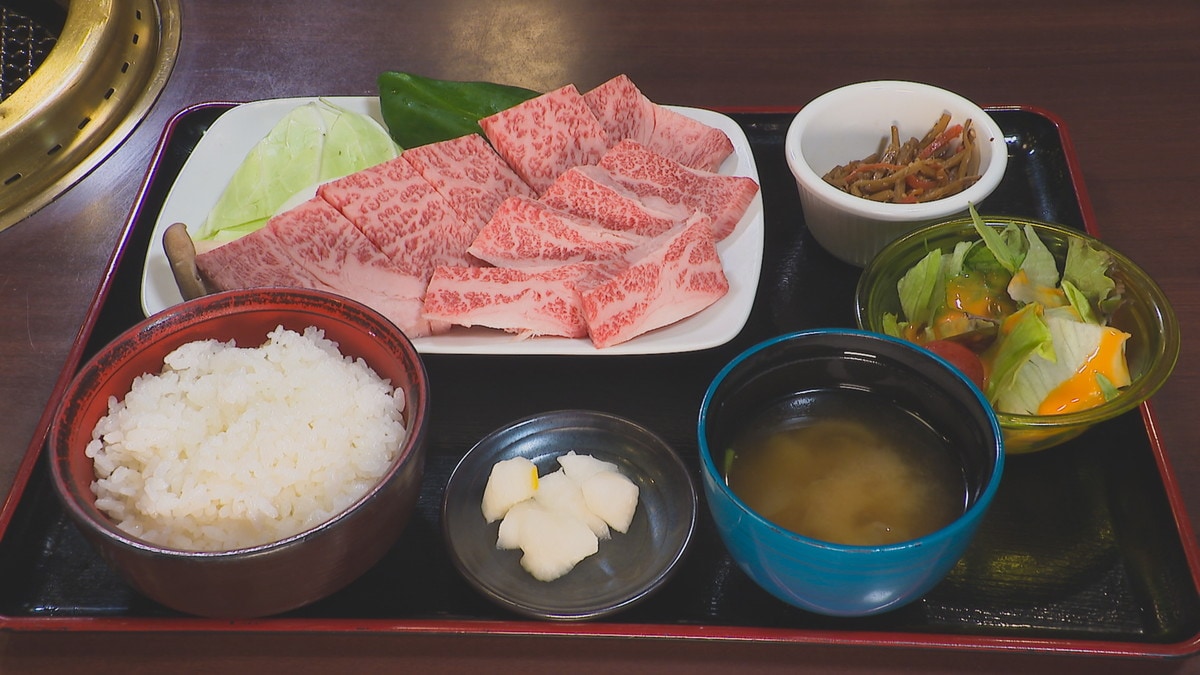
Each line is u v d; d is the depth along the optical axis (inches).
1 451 20.9
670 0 29.9
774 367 18.0
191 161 24.3
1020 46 28.3
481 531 18.8
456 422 20.8
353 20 29.4
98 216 25.2
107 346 18.2
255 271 21.4
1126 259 19.6
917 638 17.3
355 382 18.7
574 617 17.4
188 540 17.4
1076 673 17.4
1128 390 18.2
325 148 24.5
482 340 21.0
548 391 21.3
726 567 18.6
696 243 21.4
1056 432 18.3
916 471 17.5
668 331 21.0
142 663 17.7
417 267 22.3
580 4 29.8
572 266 21.6
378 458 18.1
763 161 25.5
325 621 17.6
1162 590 18.2
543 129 24.0
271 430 17.9
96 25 27.4
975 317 19.8
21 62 29.1
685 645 17.7
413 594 18.3
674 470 19.2
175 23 29.3
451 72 28.0
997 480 16.1
